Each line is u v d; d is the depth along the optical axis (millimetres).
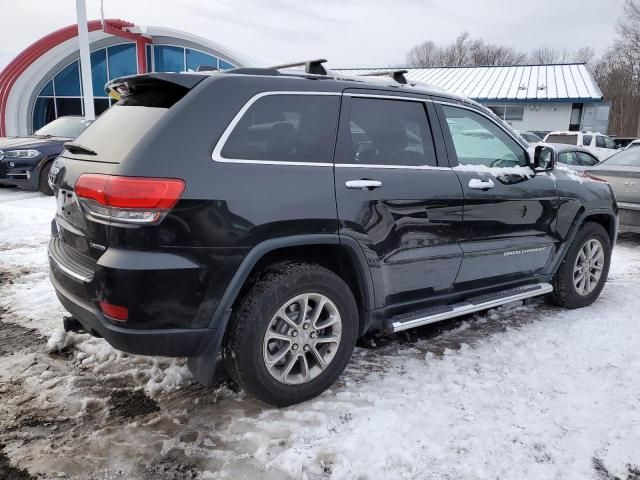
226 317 2602
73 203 2719
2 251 5984
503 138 4008
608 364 3482
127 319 2432
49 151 9727
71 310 2775
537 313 4469
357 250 2980
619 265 6227
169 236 2418
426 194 3277
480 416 2836
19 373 3223
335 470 2393
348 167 2996
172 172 2432
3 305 4320
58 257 2910
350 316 3023
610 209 4664
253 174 2637
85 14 12094
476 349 3701
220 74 2766
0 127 19328
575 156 10789
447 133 3568
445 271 3500
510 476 2383
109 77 19422
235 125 2654
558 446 2596
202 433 2664
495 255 3787
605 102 26266
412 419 2793
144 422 2752
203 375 2672
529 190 3951
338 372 3029
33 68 19000
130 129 2654
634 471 2436
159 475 2357
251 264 2617
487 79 30094
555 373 3344
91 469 2389
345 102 3086
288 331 2838
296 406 2912
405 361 3500
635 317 4395
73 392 3023
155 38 18156
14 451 2496
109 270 2391
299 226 2742
